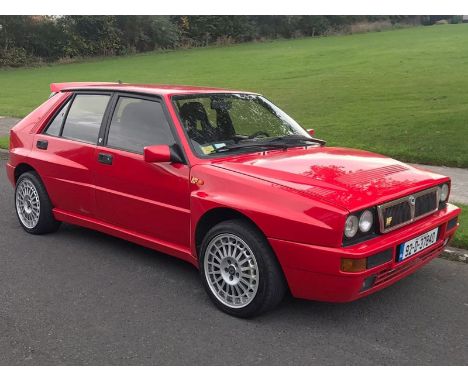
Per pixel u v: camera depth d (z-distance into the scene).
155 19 44.47
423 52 28.44
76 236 5.79
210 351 3.48
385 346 3.57
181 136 4.34
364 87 18.56
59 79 28.78
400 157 9.21
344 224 3.43
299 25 49.94
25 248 5.40
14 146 5.96
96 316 3.96
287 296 4.33
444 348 3.55
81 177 5.13
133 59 39.06
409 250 3.82
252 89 20.02
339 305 4.17
